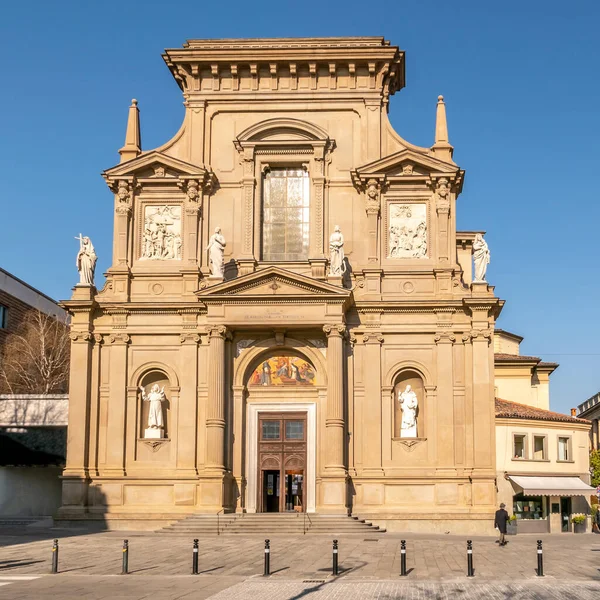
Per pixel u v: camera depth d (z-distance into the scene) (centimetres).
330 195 5734
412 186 5694
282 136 5797
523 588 2950
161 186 5769
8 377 7912
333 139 5781
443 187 5641
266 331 5569
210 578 3209
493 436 5378
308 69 5856
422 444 5438
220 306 5434
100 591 2883
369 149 5750
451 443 5403
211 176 5738
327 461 5303
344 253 5662
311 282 5375
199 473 5422
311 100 5834
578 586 2997
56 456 6216
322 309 5400
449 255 5600
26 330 8362
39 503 6253
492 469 5341
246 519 5084
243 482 5481
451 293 5547
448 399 5450
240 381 5556
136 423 5544
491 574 3303
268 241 5791
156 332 5609
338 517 5094
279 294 5384
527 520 6100
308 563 3631
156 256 5728
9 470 6284
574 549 4262
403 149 5681
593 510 6606
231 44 5825
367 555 3903
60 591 2884
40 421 6456
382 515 5312
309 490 5472
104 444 5525
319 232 5662
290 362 5606
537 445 6369
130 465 5500
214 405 5359
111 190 5803
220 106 5875
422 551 4072
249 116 5862
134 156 5850
